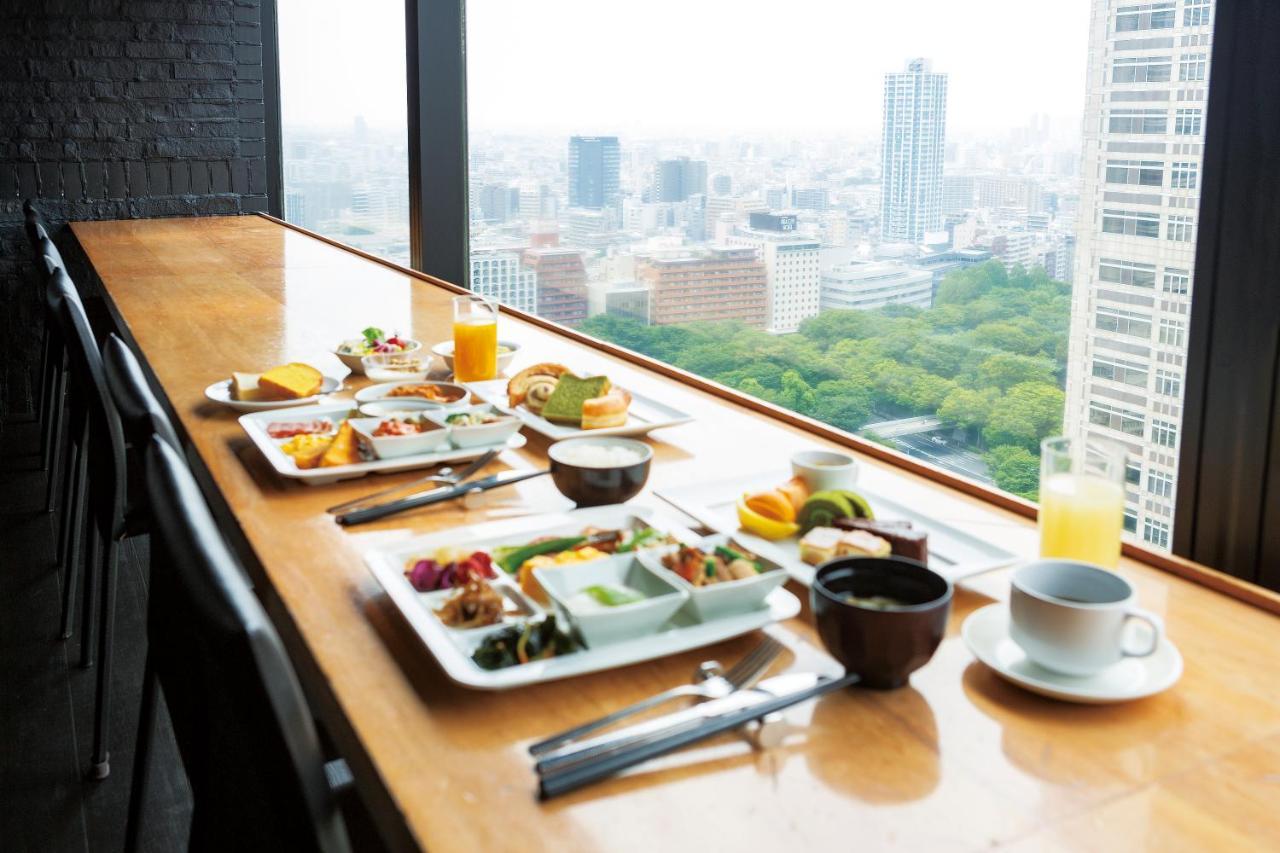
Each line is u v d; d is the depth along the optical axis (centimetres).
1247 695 96
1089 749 87
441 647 98
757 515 126
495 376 203
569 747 87
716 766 85
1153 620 91
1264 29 120
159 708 246
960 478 149
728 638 105
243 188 530
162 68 505
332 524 135
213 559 87
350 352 213
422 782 83
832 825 78
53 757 227
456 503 143
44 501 379
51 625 287
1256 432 125
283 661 82
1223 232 126
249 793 89
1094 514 112
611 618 100
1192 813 79
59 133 493
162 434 130
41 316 500
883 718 92
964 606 113
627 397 173
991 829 77
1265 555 126
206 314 265
